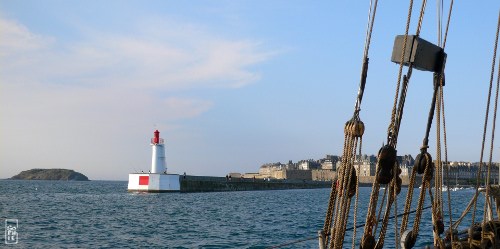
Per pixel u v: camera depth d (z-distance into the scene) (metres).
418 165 7.56
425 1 7.13
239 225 43.75
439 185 7.82
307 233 36.84
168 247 30.08
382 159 6.78
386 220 7.08
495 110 8.48
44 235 35.31
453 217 43.84
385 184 7.05
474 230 9.14
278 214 57.94
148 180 119.75
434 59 7.35
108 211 62.75
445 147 7.82
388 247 26.16
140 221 47.78
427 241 27.97
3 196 106.94
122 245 31.03
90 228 40.75
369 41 6.93
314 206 76.00
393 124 6.95
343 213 6.80
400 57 7.07
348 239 28.02
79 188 188.00
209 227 42.06
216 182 158.50
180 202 87.50
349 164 6.75
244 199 101.88
